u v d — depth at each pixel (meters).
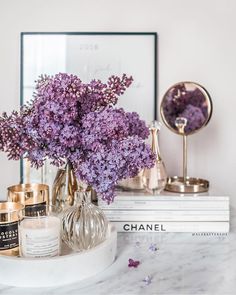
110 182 0.84
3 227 0.86
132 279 0.83
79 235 0.92
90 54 1.39
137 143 0.84
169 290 0.78
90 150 0.87
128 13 1.39
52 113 0.83
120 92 0.91
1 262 0.82
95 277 0.84
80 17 1.39
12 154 0.85
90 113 0.85
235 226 1.16
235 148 1.42
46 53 1.39
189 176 1.43
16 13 1.39
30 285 0.81
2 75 1.40
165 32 1.39
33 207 1.00
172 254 0.96
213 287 0.79
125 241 1.04
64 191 1.08
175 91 1.31
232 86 1.40
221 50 1.39
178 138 1.42
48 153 0.89
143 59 1.39
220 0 1.38
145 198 1.09
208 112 1.28
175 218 1.09
